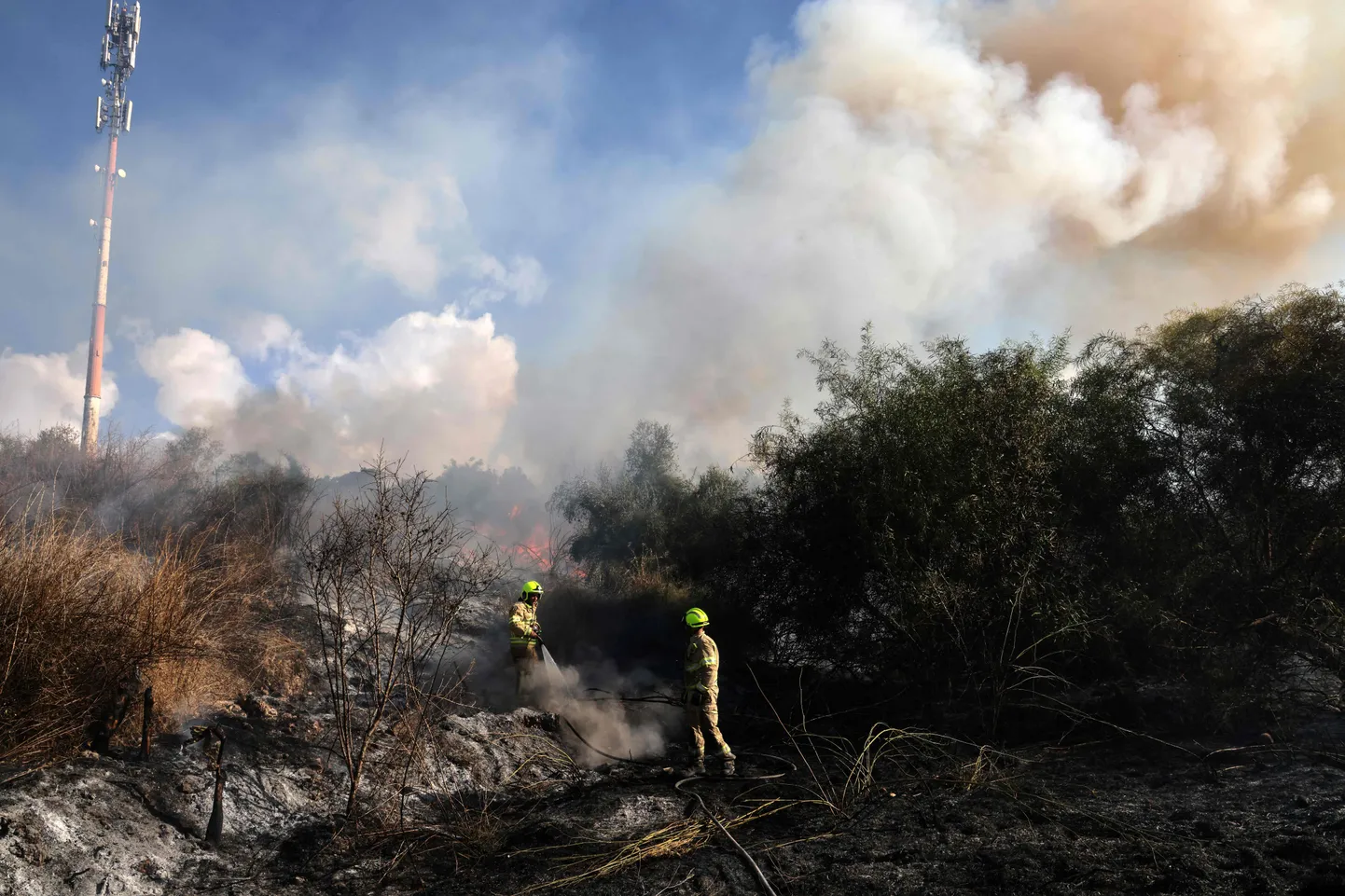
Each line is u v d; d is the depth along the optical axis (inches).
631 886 176.4
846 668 376.2
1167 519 348.5
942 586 315.0
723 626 438.9
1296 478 332.5
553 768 272.1
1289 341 329.4
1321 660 297.6
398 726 255.6
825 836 203.8
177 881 174.6
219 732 209.8
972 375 353.7
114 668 215.9
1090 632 308.8
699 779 260.2
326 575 261.0
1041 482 327.6
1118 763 257.3
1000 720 305.7
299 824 206.5
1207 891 159.3
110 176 1221.1
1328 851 170.2
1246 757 252.8
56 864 163.3
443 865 193.2
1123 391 365.4
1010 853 183.5
